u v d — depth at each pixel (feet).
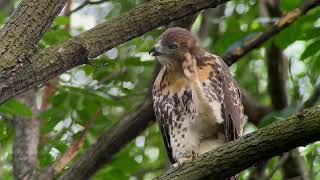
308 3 41.96
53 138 46.65
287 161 47.85
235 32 47.60
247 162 25.73
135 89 49.24
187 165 27.32
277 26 42.09
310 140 24.56
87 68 45.01
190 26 41.19
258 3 55.52
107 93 47.80
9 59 25.27
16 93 25.55
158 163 55.57
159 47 37.04
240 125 36.94
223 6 55.21
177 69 36.60
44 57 25.75
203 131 35.81
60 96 45.91
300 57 42.75
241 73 57.72
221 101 35.94
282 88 48.16
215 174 26.55
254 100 50.34
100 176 48.47
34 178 42.32
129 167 50.16
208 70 36.35
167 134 37.45
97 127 48.52
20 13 25.88
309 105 42.04
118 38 26.66
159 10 26.84
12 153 44.70
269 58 47.80
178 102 36.24
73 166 41.88
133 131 42.09
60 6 26.30
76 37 26.35
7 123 45.57
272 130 24.94
